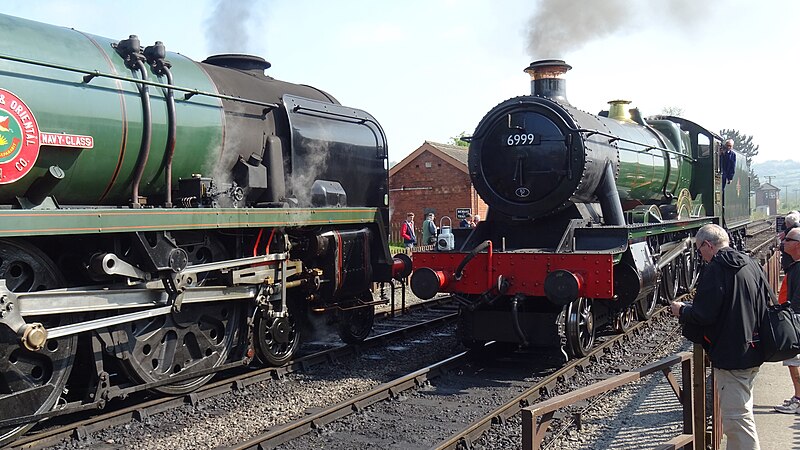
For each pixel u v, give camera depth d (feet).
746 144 325.42
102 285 19.71
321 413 20.12
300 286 26.94
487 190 30.55
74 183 19.39
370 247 30.53
